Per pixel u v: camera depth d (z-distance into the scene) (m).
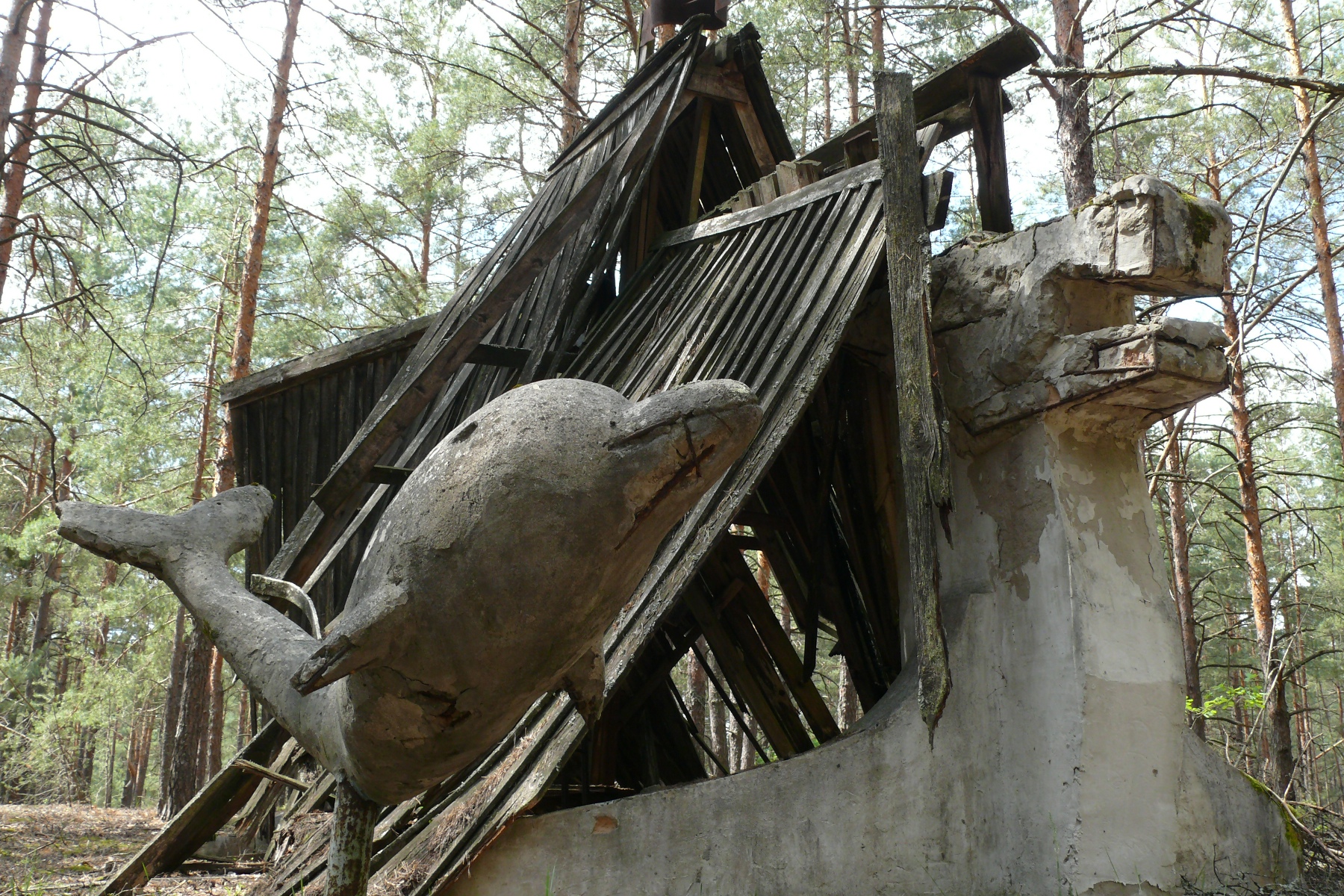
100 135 15.59
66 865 6.87
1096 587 5.04
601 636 2.20
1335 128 14.22
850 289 5.57
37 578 17.08
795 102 16.09
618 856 4.57
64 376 16.80
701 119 8.65
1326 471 24.14
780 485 7.12
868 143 7.31
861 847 4.84
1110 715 4.86
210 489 19.27
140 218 16.78
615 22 17.06
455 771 2.51
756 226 7.10
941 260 5.92
